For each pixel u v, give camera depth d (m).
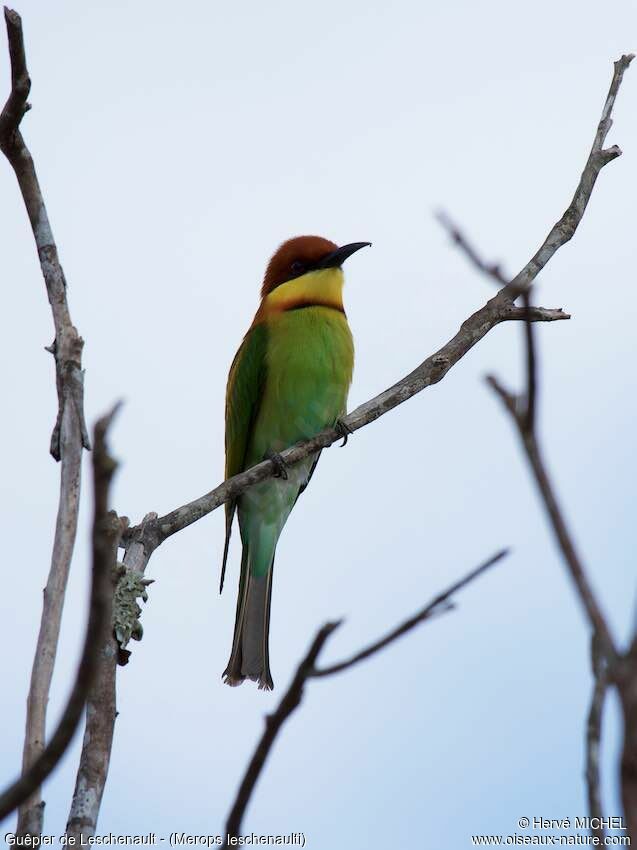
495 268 4.10
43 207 8.07
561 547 3.37
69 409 7.37
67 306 7.87
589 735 4.93
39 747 6.00
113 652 7.09
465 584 4.12
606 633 3.29
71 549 6.82
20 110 7.82
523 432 3.49
